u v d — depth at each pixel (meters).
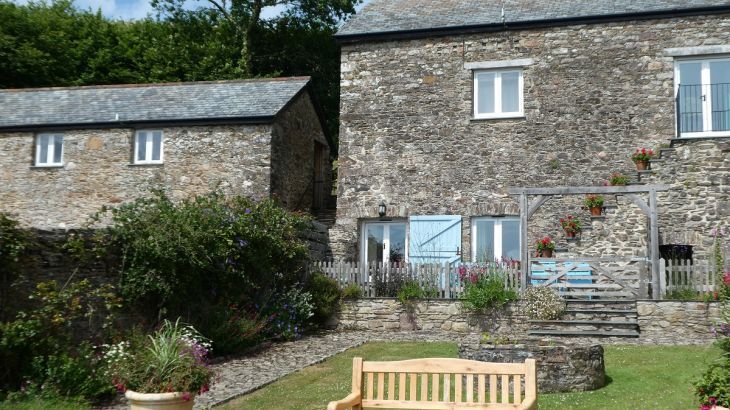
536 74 17.27
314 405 8.13
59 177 19.33
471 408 5.46
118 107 19.92
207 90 20.33
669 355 10.78
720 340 8.43
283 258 14.35
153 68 28.84
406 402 5.60
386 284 15.38
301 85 20.05
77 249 10.01
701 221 15.24
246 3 30.39
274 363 10.99
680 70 16.67
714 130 16.33
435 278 15.12
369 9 19.52
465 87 17.64
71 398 8.02
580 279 14.80
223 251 12.28
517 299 14.24
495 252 17.25
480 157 17.39
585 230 15.90
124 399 8.58
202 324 11.76
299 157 20.38
